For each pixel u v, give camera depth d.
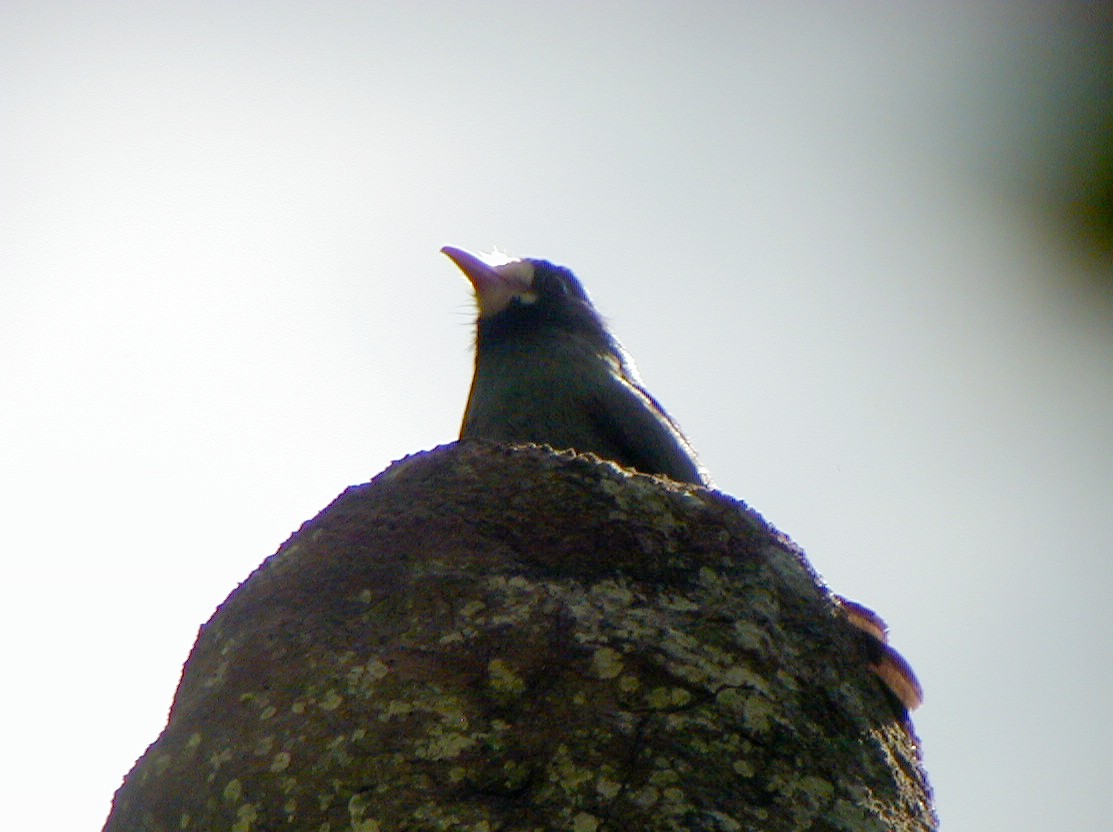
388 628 10.68
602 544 11.20
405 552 11.13
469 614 10.68
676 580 11.14
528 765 9.85
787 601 11.29
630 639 10.52
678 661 10.47
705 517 11.55
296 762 9.95
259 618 11.02
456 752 9.89
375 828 9.58
